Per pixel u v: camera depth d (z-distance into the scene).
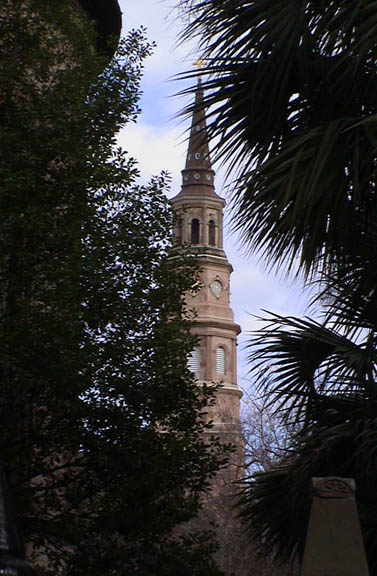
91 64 12.12
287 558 9.48
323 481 6.36
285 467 9.45
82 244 11.06
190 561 10.45
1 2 12.27
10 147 11.05
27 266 10.70
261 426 32.28
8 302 10.78
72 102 11.68
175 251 11.39
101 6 19.02
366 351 8.70
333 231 7.90
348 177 7.73
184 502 10.77
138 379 10.57
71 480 10.91
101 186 11.30
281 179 7.60
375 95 7.69
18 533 4.18
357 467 8.46
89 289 10.78
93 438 10.51
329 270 8.38
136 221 11.34
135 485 10.38
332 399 8.95
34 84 12.11
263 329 9.26
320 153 7.42
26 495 10.85
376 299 8.48
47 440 10.66
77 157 11.22
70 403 10.38
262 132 8.20
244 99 8.12
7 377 10.20
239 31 8.04
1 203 10.78
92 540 10.28
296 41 7.75
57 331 10.26
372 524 8.27
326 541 6.22
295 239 7.89
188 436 10.90
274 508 9.37
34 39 12.32
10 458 10.52
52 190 11.08
